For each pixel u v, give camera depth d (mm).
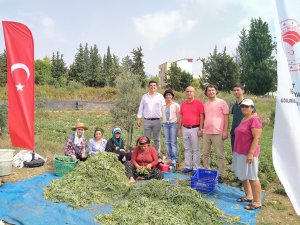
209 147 8211
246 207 6426
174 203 5926
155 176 7965
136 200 6027
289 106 4172
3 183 7227
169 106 9320
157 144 9625
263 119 23219
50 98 38969
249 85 47219
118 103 13508
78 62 62031
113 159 7602
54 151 10891
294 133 4176
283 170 4223
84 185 6715
